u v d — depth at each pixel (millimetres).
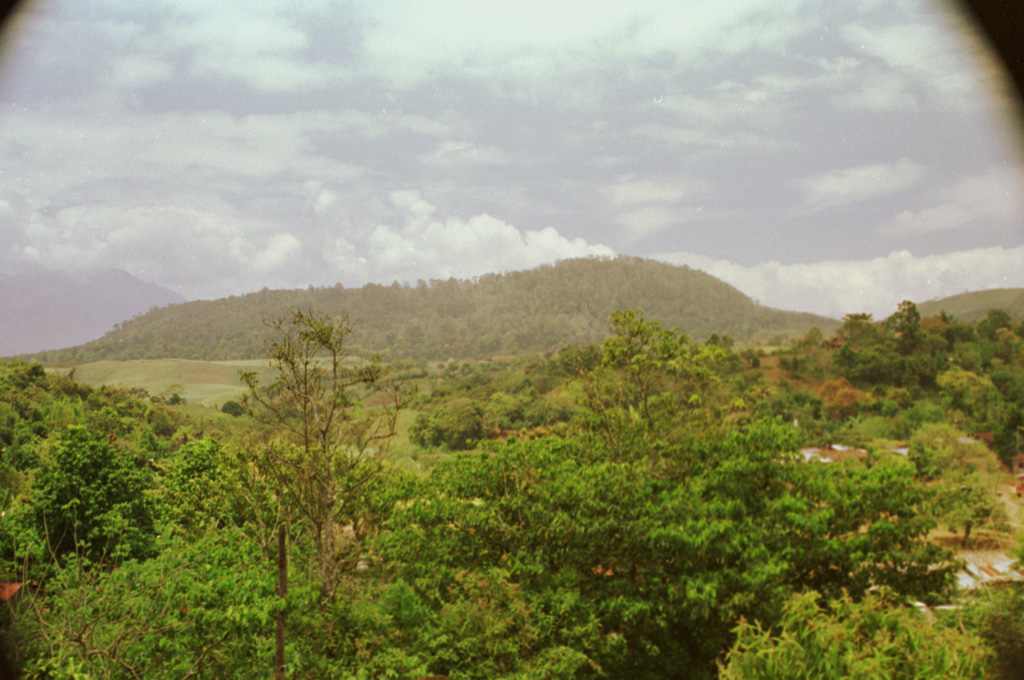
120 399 75625
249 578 10234
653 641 11633
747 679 5469
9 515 10539
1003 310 79688
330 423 11156
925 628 5703
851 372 71875
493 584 10633
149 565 10547
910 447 39562
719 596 10883
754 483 13305
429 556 12078
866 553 11227
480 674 9648
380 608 10656
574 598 10531
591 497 11875
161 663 9703
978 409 59281
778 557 11227
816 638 5570
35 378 71438
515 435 14227
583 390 17406
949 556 11219
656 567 11641
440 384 98312
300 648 9906
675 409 16344
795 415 63625
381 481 14422
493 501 12695
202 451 19469
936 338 74812
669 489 13688
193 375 126875
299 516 12062
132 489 18406
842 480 12633
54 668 8055
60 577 9461
